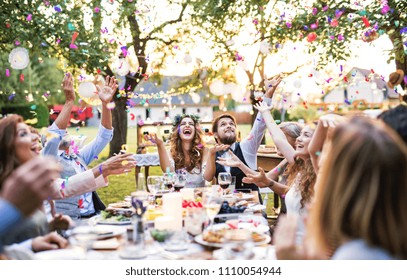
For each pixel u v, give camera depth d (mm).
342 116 1993
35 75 20078
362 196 988
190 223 2158
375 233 987
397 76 4246
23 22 6992
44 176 969
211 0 8578
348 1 6750
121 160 2510
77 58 7289
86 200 3350
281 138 3338
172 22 10164
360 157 1002
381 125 1070
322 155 1882
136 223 1950
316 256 1128
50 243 1826
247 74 9664
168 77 12273
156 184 2955
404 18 6004
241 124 35906
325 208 1065
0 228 937
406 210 977
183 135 4062
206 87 11648
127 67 5273
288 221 1182
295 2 7332
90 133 24500
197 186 4043
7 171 1901
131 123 29750
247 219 2492
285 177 3852
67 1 7324
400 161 988
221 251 1794
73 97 3225
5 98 19422
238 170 4109
